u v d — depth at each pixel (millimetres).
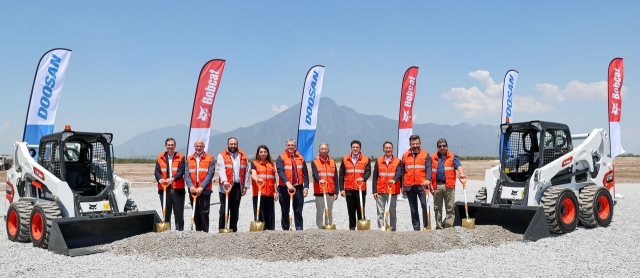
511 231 8672
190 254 7160
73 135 8531
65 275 6203
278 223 11320
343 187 9031
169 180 8688
